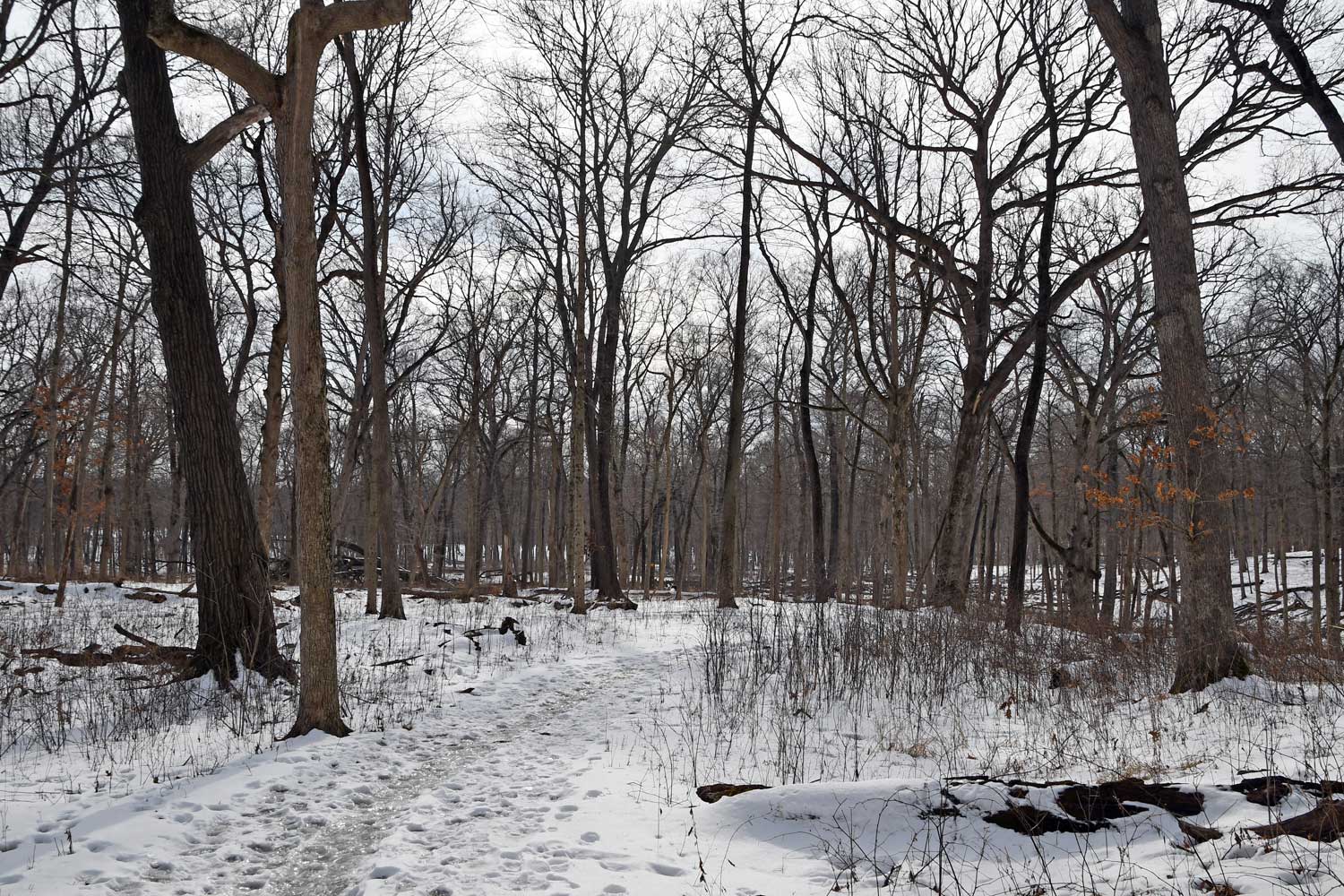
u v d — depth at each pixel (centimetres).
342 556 3416
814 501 2197
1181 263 914
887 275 2420
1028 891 406
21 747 730
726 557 2038
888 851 478
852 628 1288
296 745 738
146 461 3897
